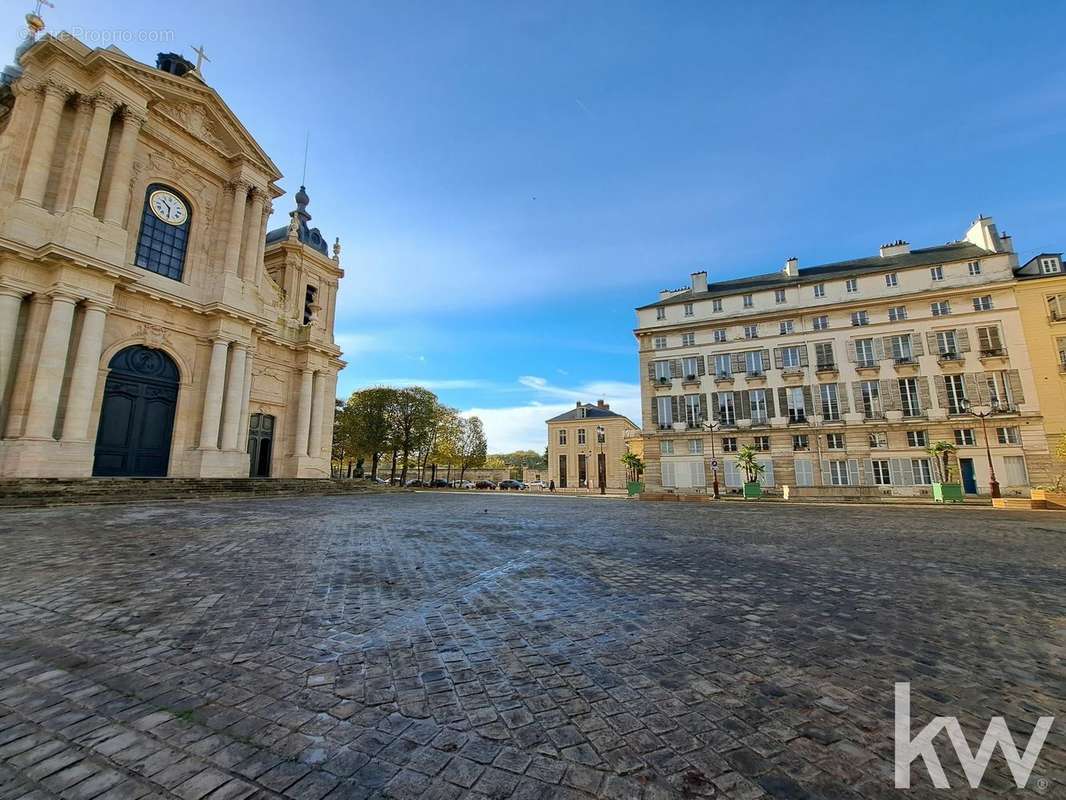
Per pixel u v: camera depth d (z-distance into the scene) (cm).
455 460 5244
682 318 3897
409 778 208
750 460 3142
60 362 1667
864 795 198
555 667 326
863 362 3309
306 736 240
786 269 3853
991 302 3047
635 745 234
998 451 2923
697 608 464
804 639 382
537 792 199
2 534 835
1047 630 405
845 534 1073
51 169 1828
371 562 670
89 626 395
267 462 2764
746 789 201
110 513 1184
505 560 703
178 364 2198
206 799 193
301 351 2956
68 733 240
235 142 2516
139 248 2133
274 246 3197
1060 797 197
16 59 1875
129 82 2022
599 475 5881
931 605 480
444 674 314
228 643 363
